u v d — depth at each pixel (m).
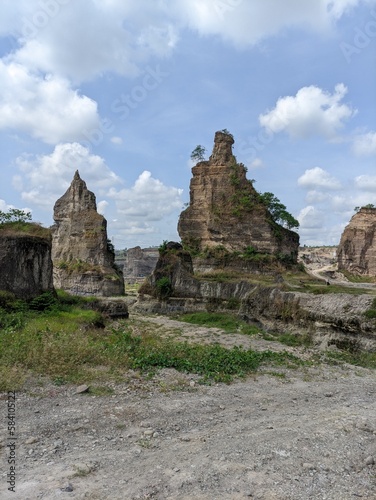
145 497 7.28
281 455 9.33
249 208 79.25
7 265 28.78
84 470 8.13
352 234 105.75
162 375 16.31
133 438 10.05
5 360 14.66
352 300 30.83
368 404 15.17
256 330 39.28
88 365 16.05
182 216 83.62
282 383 17.62
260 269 73.25
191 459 8.89
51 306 29.47
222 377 17.11
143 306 58.22
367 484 8.32
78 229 102.19
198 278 58.12
